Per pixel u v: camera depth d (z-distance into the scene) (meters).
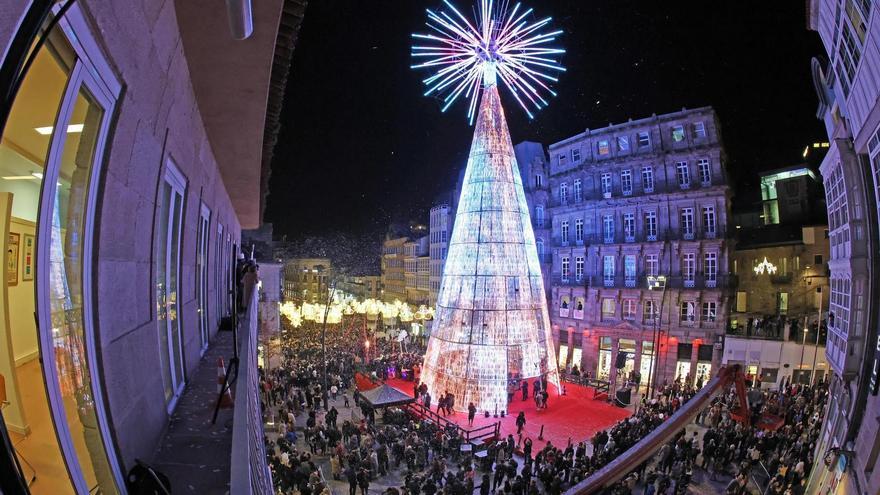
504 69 32.31
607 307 44.28
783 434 23.27
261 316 38.38
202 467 4.56
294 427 25.80
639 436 23.16
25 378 3.10
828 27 15.88
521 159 56.44
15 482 1.83
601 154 45.81
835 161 17.94
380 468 21.25
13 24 2.02
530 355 33.34
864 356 15.35
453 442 23.36
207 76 7.41
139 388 4.45
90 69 3.14
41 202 2.75
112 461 3.61
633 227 42.97
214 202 11.41
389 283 95.25
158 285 5.89
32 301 3.22
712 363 38.38
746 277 43.72
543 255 51.44
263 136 11.64
